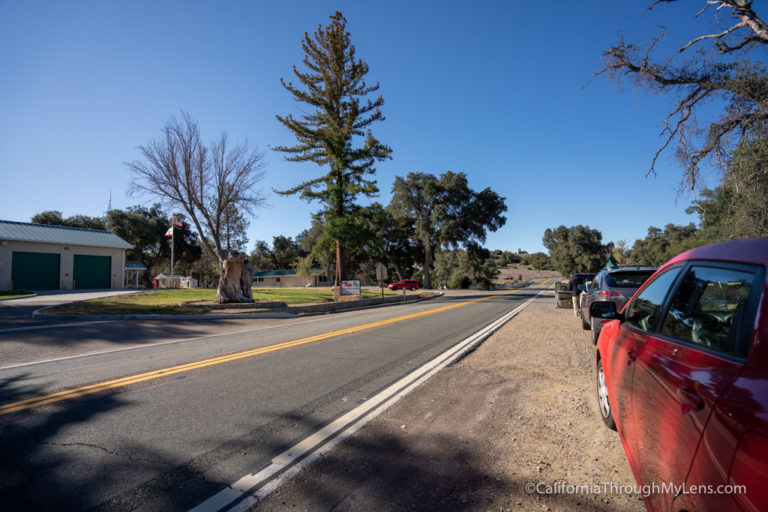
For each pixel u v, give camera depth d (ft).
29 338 31.27
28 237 88.48
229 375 20.57
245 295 61.52
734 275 6.49
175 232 188.96
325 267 213.66
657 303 9.45
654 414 7.29
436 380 19.76
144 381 19.29
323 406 15.80
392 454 11.66
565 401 16.19
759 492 4.09
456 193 173.17
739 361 5.38
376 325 42.47
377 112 98.17
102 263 102.17
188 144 58.75
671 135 47.24
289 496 9.40
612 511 8.82
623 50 45.91
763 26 38.78
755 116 39.37
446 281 189.98
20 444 12.09
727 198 46.57
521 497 9.39
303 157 99.76
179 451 11.71
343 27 94.68
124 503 9.04
